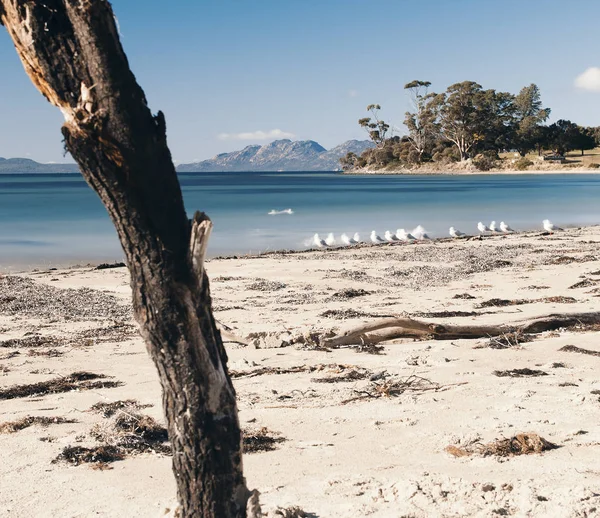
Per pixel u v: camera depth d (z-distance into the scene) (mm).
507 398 8758
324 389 9641
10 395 9852
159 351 3531
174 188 3357
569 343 12547
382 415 8195
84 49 3014
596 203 68188
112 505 5750
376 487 5848
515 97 188250
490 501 5434
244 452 6977
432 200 74875
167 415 3646
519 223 49906
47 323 16828
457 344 12883
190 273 3480
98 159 3127
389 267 26344
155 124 3232
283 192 99812
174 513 4910
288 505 5336
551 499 5430
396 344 13188
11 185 150125
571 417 7805
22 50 3053
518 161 179000
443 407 8422
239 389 9820
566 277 22672
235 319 16406
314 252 33156
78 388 10211
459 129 185125
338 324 15203
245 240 40281
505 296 19406
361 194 89562
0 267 30203
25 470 6625
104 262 32062
